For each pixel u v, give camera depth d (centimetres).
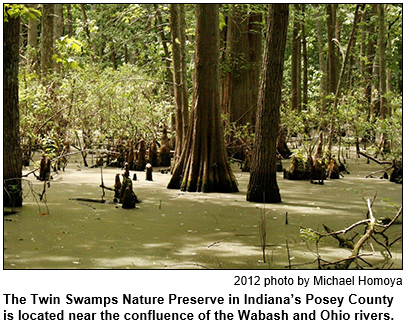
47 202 976
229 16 1694
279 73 988
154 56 1941
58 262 617
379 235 764
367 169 1600
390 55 2667
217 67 1141
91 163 1638
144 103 1723
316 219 871
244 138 1686
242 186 1230
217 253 666
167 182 1280
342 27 3022
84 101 1658
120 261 627
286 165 1681
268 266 617
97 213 892
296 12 2230
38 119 1517
